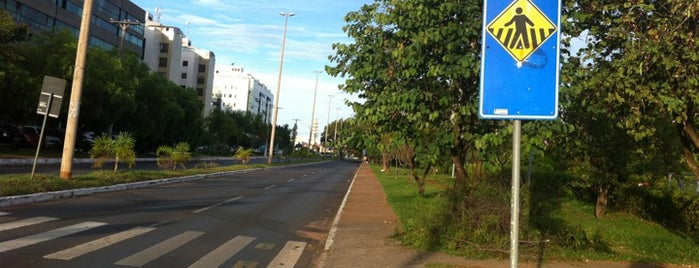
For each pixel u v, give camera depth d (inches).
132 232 393.4
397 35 340.5
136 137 1763.0
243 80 6117.1
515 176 150.7
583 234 407.2
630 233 511.5
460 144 387.9
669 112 310.8
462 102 346.0
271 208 625.6
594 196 779.4
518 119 150.6
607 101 321.4
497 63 151.2
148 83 1711.4
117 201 580.4
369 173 1803.6
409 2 321.7
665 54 288.4
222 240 391.2
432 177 1408.7
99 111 1369.3
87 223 417.7
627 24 308.5
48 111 616.4
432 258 335.9
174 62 3922.2
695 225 579.8
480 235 355.9
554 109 148.2
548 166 847.7
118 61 1390.3
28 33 1248.2
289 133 4798.2
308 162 2952.8
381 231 461.7
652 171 621.6
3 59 1131.9
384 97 344.5
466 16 315.0
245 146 3902.6
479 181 405.7
